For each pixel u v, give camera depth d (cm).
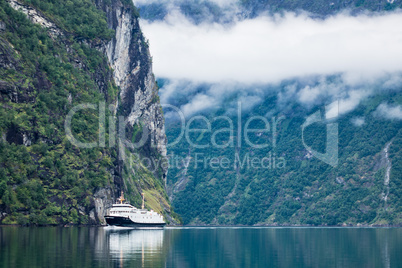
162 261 14800
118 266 13425
